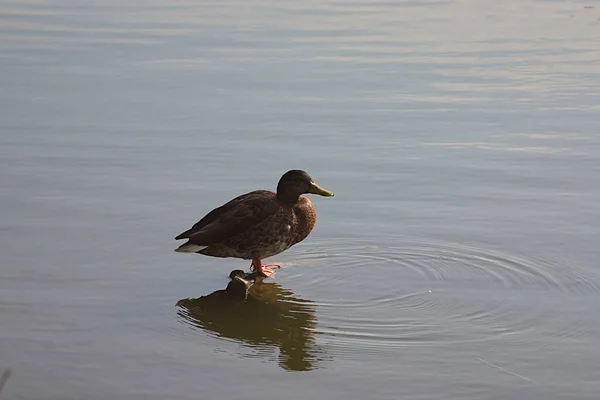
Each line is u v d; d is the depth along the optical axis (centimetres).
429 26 2425
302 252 1193
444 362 905
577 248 1172
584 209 1300
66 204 1335
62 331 976
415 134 1630
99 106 1797
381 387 860
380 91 1877
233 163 1503
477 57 2122
